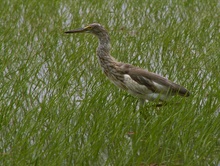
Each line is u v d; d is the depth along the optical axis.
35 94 15.37
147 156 11.98
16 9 23.23
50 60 17.98
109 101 14.67
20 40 19.61
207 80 16.23
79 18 22.41
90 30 15.18
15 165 11.41
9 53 18.56
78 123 12.74
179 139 12.80
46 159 11.49
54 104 14.12
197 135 13.02
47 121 13.71
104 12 23.36
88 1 24.98
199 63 17.64
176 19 22.52
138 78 14.25
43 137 12.09
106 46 15.01
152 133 12.29
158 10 24.11
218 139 12.97
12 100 14.12
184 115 13.32
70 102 14.63
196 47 19.48
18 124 13.25
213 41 19.91
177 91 14.25
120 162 11.43
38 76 16.98
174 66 17.81
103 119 13.10
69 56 18.03
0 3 24.14
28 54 18.66
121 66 14.61
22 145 12.12
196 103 14.08
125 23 22.50
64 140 12.03
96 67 17.50
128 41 19.72
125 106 13.96
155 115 13.88
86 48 18.95
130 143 12.71
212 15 23.25
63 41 19.84
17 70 16.36
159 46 19.64
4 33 20.06
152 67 17.58
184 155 11.95
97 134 12.45
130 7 24.33
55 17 22.83
